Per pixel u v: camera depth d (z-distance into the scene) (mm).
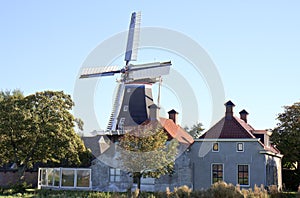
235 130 42812
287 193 36938
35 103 41969
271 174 44406
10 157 41750
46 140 41031
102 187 42656
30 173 47969
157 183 40688
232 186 28906
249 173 41812
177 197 27625
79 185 43969
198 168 42188
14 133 40969
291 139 50344
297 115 51250
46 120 41531
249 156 41938
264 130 45531
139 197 28797
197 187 41812
